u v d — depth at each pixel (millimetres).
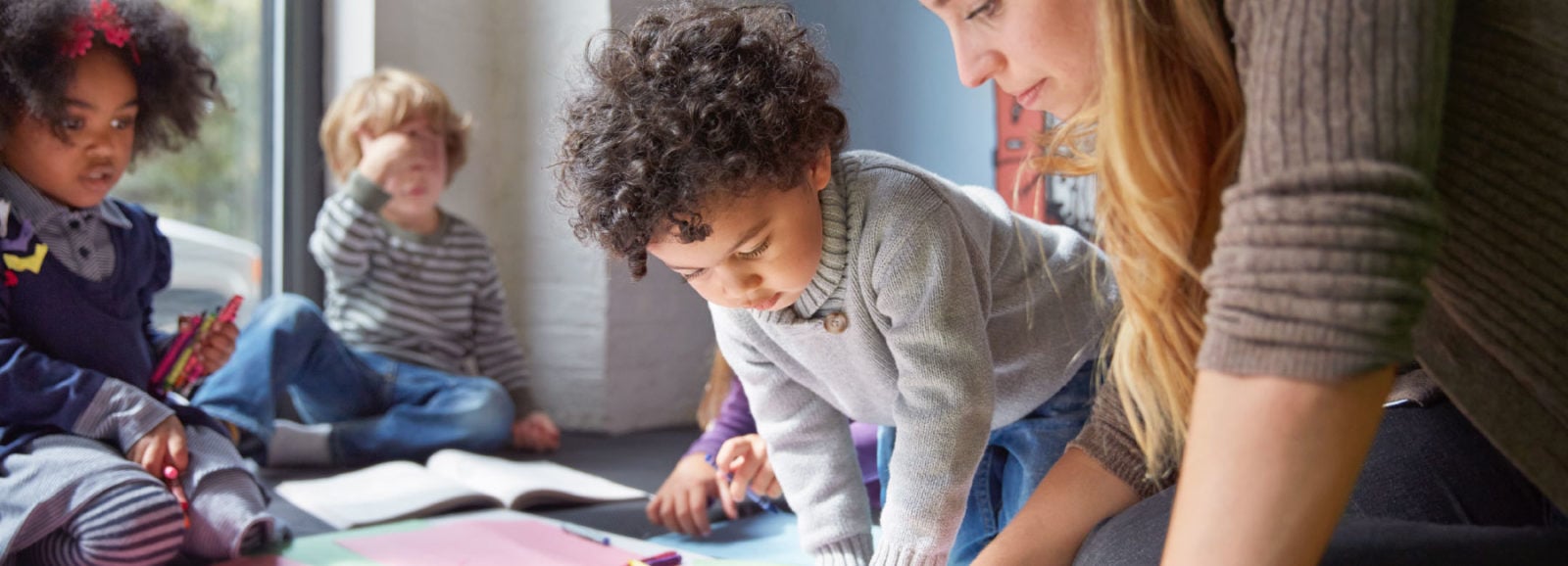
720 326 1214
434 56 2789
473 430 2305
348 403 2314
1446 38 534
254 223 2758
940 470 1035
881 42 2359
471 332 2559
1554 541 621
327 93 2760
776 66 985
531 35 2832
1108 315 1180
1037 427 1268
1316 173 507
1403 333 508
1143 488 919
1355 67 514
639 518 1716
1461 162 595
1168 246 677
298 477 2047
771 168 939
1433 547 627
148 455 1452
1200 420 536
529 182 2857
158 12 1742
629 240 936
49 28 1499
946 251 1048
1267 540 513
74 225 1573
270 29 2736
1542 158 578
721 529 1619
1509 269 596
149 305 1750
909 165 1119
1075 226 2002
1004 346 1199
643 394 2795
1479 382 638
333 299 2484
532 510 1762
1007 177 2146
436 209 2559
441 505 1687
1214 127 672
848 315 1091
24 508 1333
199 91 1849
